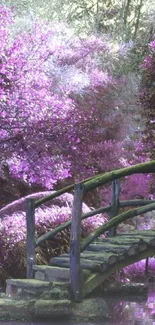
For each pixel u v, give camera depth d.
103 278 6.73
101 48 13.92
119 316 6.29
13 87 8.39
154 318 6.26
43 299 6.27
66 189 7.51
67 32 14.33
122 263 6.93
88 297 6.62
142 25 17.81
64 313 6.14
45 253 8.28
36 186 10.79
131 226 11.66
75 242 6.51
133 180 11.77
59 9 16.19
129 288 7.77
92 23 17.42
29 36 8.70
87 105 11.80
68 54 12.38
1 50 8.30
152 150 9.88
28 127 8.43
